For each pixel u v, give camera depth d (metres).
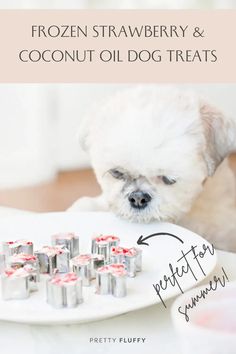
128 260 0.87
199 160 1.20
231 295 0.58
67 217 1.15
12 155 4.09
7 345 0.69
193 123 1.21
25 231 1.10
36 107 4.11
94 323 0.73
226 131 1.30
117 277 0.79
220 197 1.44
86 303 0.77
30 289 0.82
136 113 1.22
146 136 1.16
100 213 1.17
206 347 0.50
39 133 4.13
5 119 4.06
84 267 0.84
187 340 0.51
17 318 0.68
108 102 1.35
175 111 1.22
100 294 0.80
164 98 1.29
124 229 1.11
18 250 0.94
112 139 1.19
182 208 1.22
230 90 4.70
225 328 0.55
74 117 4.34
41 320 0.68
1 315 0.69
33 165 4.12
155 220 1.16
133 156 1.15
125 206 1.16
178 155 1.15
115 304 0.74
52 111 4.26
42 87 4.10
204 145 1.22
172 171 1.15
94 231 1.11
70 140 4.40
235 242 1.31
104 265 0.86
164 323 0.73
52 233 1.10
